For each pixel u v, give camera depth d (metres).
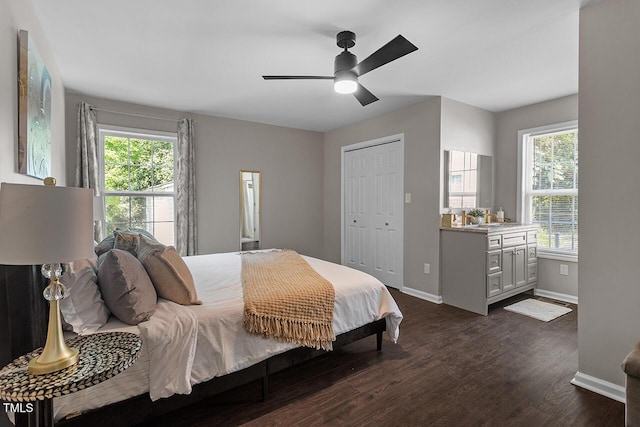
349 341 2.29
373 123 4.62
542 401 1.91
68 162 3.52
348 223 5.16
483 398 1.94
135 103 3.91
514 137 4.21
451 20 2.15
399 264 4.29
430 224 3.86
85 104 3.54
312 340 1.99
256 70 2.95
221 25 2.21
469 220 4.03
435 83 3.30
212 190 4.49
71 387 0.99
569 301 3.78
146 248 1.94
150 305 1.63
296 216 5.33
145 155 4.07
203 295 1.98
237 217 4.71
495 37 2.38
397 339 2.74
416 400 1.92
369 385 2.08
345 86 2.31
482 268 3.38
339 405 1.88
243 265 2.84
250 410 1.83
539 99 3.84
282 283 2.23
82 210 1.09
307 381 2.13
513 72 3.03
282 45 2.48
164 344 1.50
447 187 3.81
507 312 3.45
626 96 1.85
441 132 3.72
